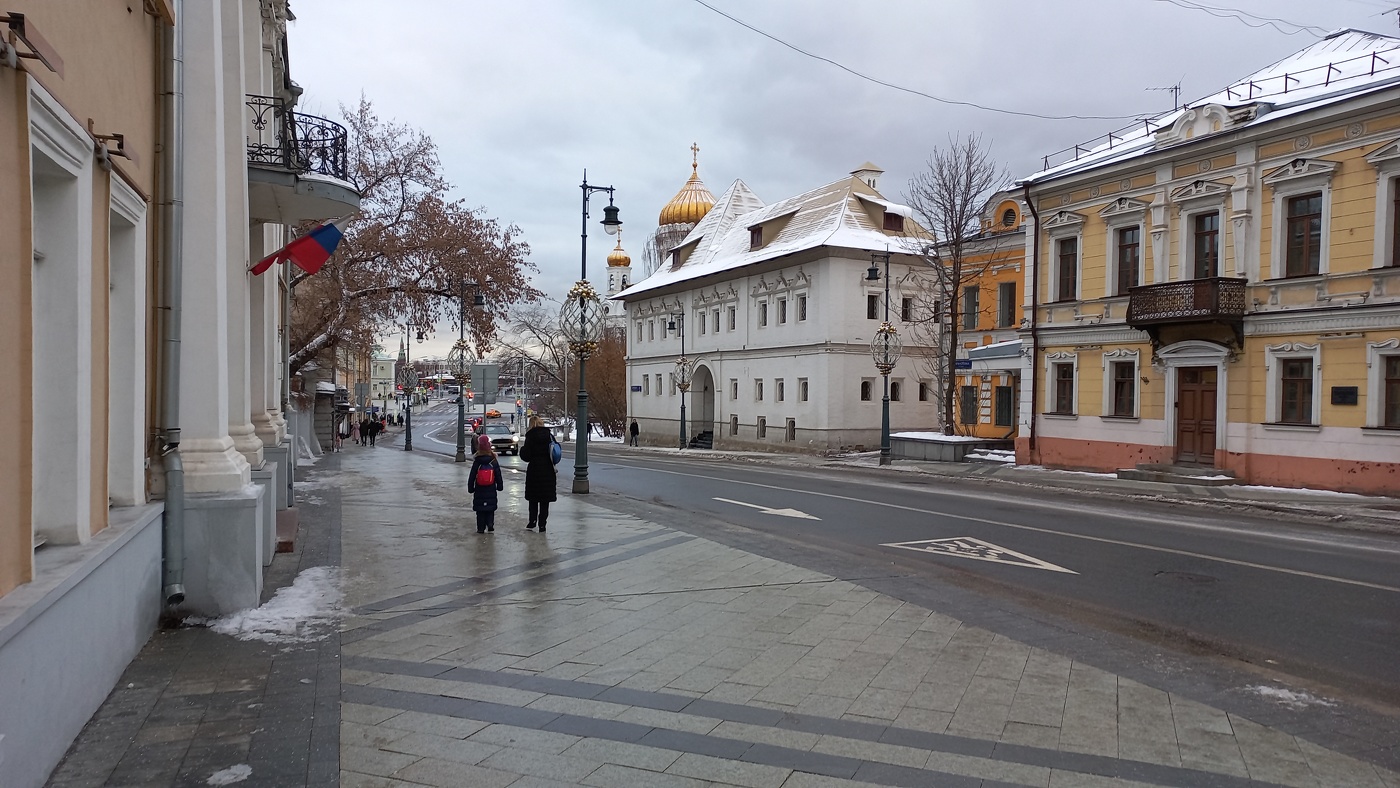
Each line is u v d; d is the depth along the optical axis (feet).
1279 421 64.03
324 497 53.06
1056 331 82.53
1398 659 21.03
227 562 22.77
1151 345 73.41
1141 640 22.53
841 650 21.04
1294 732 16.02
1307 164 61.46
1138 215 74.49
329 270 89.61
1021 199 90.68
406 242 92.99
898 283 134.82
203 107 24.38
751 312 148.97
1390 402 57.88
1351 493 58.95
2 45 12.07
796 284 136.67
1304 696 18.13
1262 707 17.40
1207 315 65.57
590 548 35.40
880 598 26.68
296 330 104.27
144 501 21.18
